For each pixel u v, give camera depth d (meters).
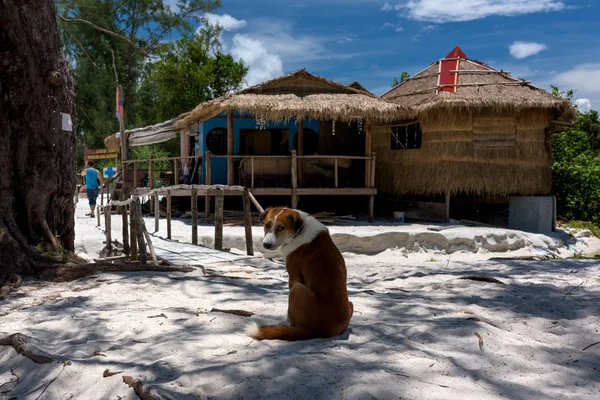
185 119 15.81
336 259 3.76
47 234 6.82
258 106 13.02
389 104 13.83
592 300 4.91
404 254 11.64
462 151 14.31
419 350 3.36
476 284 5.93
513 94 14.49
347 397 2.56
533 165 14.85
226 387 2.72
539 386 2.78
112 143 22.59
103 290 5.57
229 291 5.61
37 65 6.50
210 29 37.81
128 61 41.25
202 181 16.81
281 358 3.09
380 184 16.55
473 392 2.65
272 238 3.68
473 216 16.47
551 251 12.96
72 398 2.89
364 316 4.49
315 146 16.72
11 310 4.83
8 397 3.03
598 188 16.64
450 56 16.34
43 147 6.65
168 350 3.39
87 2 38.25
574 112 14.29
